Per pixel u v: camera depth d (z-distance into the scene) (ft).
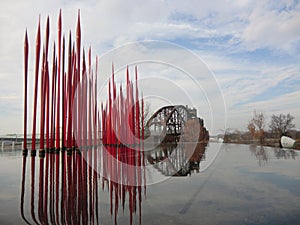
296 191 12.39
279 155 31.73
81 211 9.40
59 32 37.32
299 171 18.80
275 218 8.40
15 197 11.68
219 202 10.50
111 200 11.10
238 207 9.75
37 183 15.16
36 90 34.17
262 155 32.09
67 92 37.37
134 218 8.50
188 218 8.47
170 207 9.84
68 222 8.16
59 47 37.35
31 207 9.98
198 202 10.54
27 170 20.54
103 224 7.97
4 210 9.57
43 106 34.27
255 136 77.00
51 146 36.22
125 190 13.15
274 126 88.33
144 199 11.20
